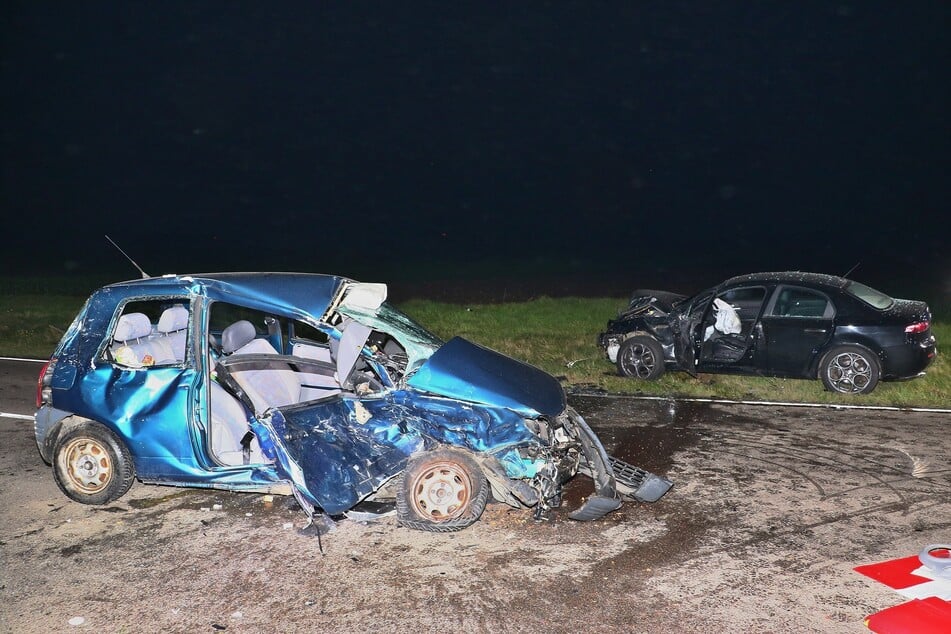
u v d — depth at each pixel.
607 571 5.51
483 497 6.14
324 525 6.14
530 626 4.80
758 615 4.93
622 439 8.66
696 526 6.29
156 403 6.36
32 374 11.59
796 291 11.00
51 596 5.15
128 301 6.68
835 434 8.84
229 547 5.87
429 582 5.34
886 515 6.51
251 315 14.11
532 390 6.34
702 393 10.87
